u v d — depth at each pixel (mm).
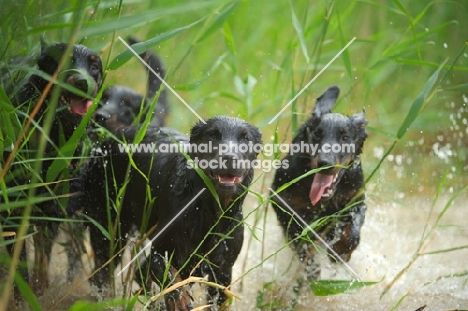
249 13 20578
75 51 11195
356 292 12375
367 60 20312
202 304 11516
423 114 19172
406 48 14117
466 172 18047
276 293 12000
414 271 13148
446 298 12117
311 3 20047
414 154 18875
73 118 11062
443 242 14516
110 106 13430
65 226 12156
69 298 11594
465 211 16078
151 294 10789
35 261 11453
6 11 10820
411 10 20844
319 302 12055
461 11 20312
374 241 14492
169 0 14250
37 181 10789
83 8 9906
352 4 16719
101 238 11828
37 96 10953
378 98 20422
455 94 20234
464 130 19484
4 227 10164
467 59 20109
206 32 11531
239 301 11906
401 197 16672
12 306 10703
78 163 11664
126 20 9648
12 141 9922
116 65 10641
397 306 11062
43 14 11398
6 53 10766
